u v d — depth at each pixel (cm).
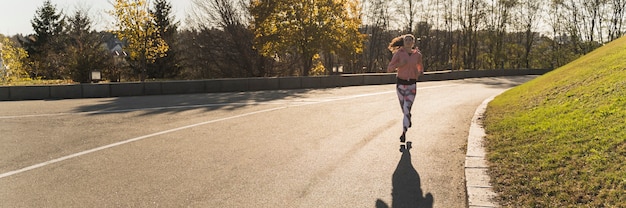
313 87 2448
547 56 6225
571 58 5959
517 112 852
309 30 3412
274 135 759
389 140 713
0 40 3819
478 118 899
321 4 3441
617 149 446
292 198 438
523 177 453
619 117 539
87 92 1706
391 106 1179
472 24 6006
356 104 1234
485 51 6350
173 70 4494
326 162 575
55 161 579
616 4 5612
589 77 898
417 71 703
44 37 6041
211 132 788
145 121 916
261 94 1706
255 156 607
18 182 488
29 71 4475
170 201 428
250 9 3575
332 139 723
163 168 546
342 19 3541
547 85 1069
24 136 751
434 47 6384
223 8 4031
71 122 907
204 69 4350
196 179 500
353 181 493
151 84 1856
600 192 378
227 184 482
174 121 916
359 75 2673
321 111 1075
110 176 511
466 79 3603
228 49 4159
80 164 565
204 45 4159
